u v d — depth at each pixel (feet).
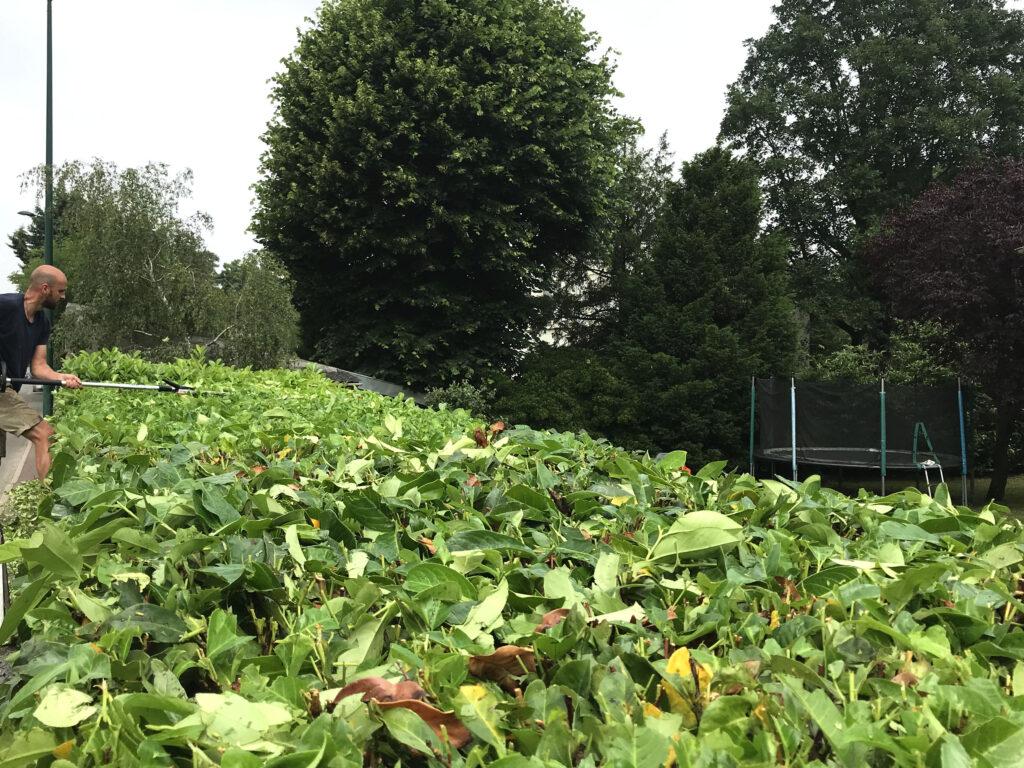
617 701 3.27
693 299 59.62
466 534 5.65
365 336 59.16
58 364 48.62
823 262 77.77
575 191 59.98
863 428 48.93
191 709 3.19
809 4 81.35
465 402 55.36
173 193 49.67
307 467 8.48
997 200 41.88
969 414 48.62
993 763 2.82
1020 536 6.13
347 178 54.54
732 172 62.59
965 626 4.31
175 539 5.38
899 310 47.16
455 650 3.81
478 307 60.39
